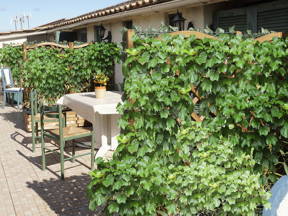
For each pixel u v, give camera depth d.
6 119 11.89
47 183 6.04
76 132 6.46
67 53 9.16
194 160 4.09
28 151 8.02
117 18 10.00
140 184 3.63
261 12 5.96
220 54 3.67
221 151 4.10
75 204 5.21
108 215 3.79
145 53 3.58
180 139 3.94
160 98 3.62
